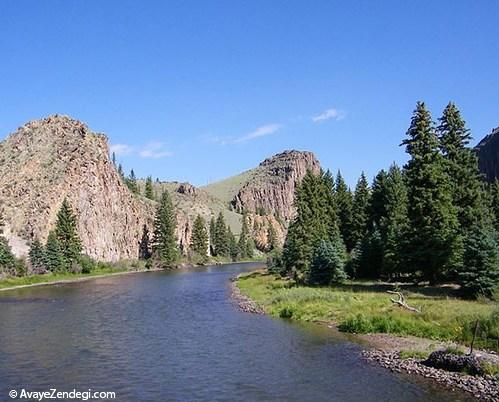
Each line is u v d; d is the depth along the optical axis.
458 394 21.67
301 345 32.19
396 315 37.00
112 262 146.62
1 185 144.38
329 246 63.56
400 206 75.62
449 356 25.31
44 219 134.50
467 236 50.44
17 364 28.30
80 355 30.41
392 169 86.69
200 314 47.66
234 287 76.62
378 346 31.11
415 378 24.17
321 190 88.75
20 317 47.03
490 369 23.97
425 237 53.75
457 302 40.91
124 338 35.78
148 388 23.66
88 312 50.41
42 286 88.31
